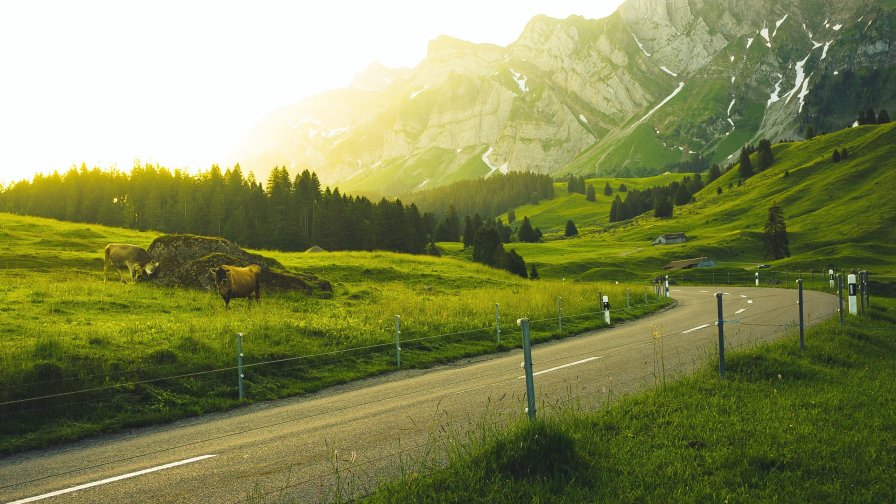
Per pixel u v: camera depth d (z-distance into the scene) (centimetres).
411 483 560
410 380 1311
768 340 1620
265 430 890
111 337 1425
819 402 854
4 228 6209
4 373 1039
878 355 1358
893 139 17000
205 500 582
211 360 1288
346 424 894
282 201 12119
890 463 607
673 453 646
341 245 10694
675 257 12512
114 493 613
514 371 1327
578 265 11412
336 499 537
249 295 2428
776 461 618
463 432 800
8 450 833
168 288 2689
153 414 1019
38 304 1970
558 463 589
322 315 2169
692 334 1880
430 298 2975
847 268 9588
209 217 11988
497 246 8975
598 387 1077
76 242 5409
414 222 13538
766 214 15962
